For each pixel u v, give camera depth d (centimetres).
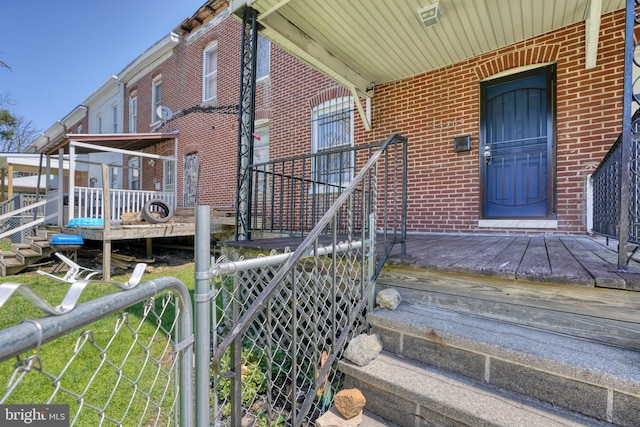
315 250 148
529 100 410
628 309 142
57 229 660
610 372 121
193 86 906
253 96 362
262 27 365
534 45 396
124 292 74
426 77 482
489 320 174
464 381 149
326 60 420
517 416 125
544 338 152
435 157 473
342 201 164
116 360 236
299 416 137
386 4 328
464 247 284
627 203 158
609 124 355
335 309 161
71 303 60
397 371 158
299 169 640
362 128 550
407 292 204
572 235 375
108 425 170
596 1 297
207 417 100
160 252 741
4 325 312
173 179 966
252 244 305
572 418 124
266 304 122
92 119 1432
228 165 802
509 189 422
